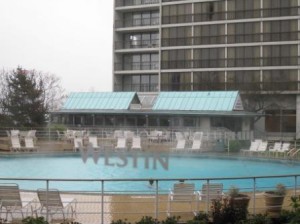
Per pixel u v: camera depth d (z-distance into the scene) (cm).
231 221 1237
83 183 2073
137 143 3219
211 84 5697
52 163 2862
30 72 6625
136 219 1289
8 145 3350
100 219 1293
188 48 5897
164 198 1520
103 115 4931
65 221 1244
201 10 5838
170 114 4612
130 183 2056
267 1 5544
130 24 6322
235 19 5675
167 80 6006
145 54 6266
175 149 3241
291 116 5428
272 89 5388
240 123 4459
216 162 3011
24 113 5478
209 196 1333
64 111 5034
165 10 6028
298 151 3098
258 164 2939
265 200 1366
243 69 5625
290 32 5450
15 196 1276
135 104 4969
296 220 1198
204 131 4122
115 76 6350
